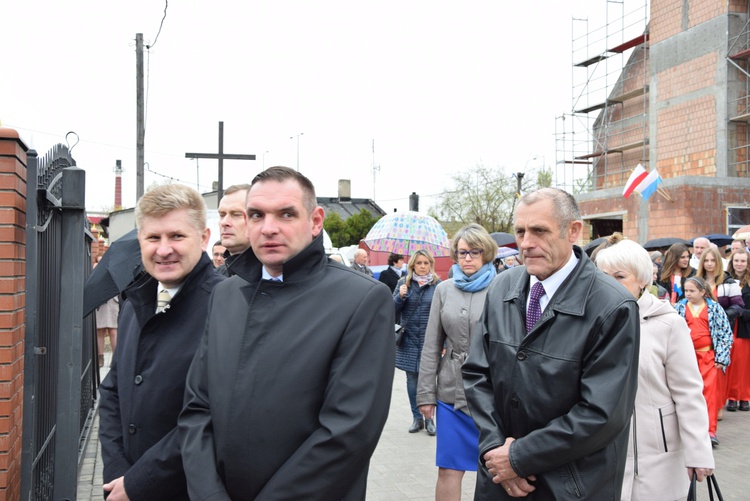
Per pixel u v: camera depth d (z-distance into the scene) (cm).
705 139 2289
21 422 362
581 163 3020
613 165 2842
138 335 280
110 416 290
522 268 304
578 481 254
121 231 2725
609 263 340
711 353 655
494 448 270
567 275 275
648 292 347
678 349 327
